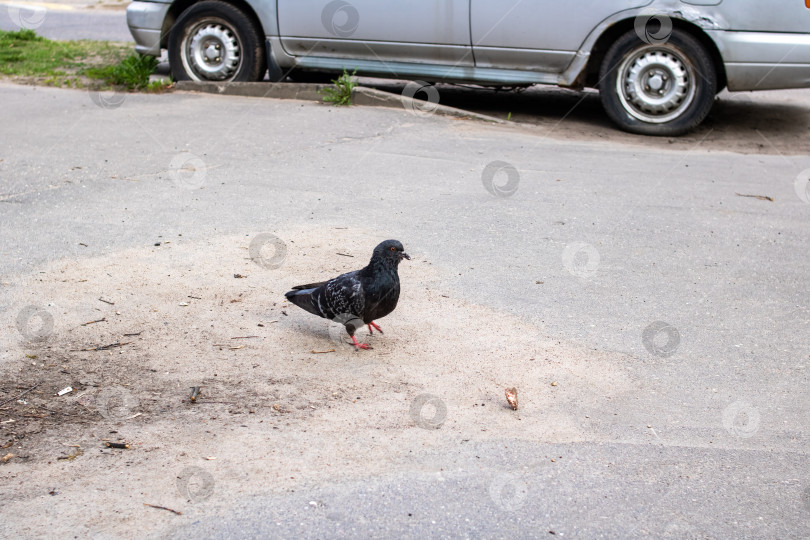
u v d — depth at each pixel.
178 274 5.79
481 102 12.67
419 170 8.70
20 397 4.16
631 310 5.54
